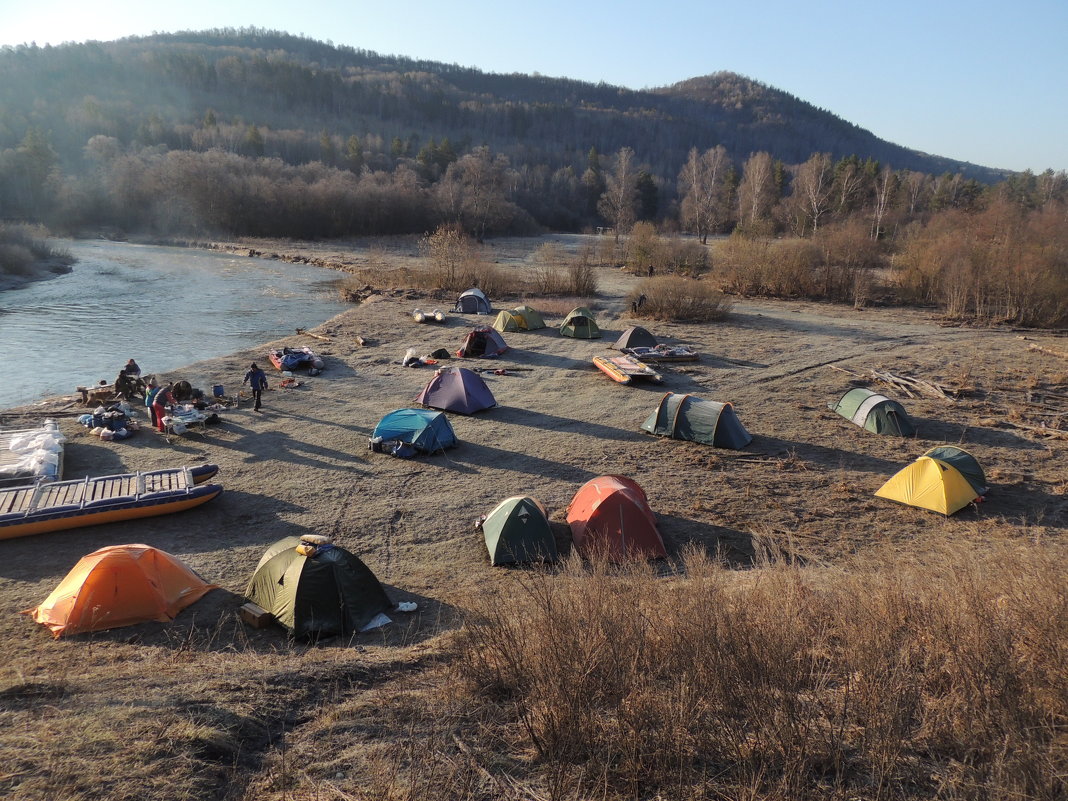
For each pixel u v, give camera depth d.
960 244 42.50
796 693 6.15
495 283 45.75
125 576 10.36
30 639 9.73
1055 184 110.44
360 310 38.59
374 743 6.01
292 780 5.45
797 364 27.91
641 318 37.47
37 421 19.45
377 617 10.59
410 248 80.19
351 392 23.45
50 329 33.41
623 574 9.90
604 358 27.50
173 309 39.84
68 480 15.21
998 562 9.02
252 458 17.50
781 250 47.94
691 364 28.02
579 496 14.30
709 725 5.69
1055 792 4.57
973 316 39.47
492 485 16.25
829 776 5.16
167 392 19.55
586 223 124.38
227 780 5.50
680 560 12.95
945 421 21.22
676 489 16.25
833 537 14.02
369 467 17.16
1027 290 37.53
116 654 9.12
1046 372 26.88
